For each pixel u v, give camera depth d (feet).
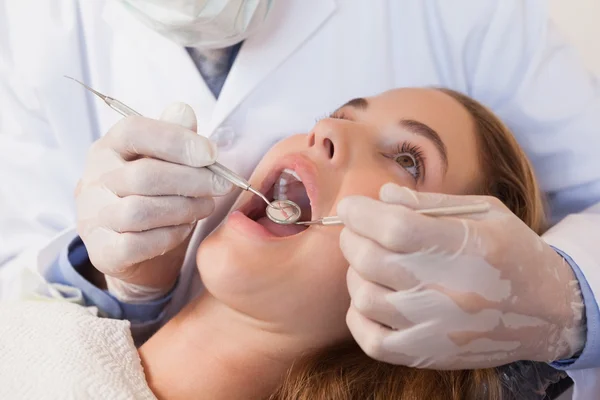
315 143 3.21
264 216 3.49
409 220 2.45
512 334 2.75
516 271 2.68
